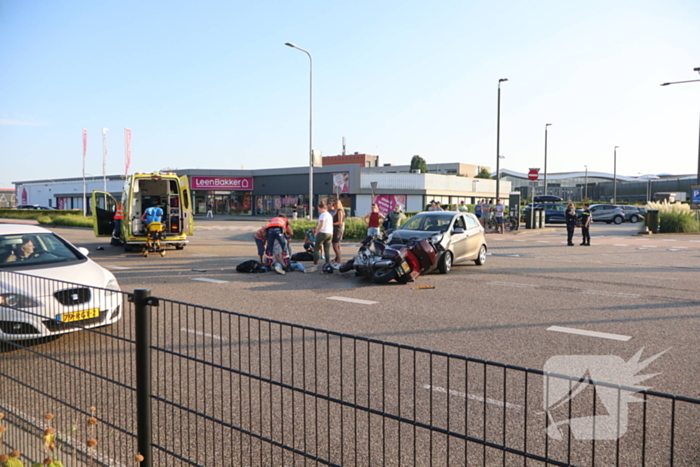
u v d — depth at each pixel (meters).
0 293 4.20
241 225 35.84
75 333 4.05
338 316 8.02
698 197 29.86
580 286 10.80
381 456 3.60
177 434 3.88
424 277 12.01
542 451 3.70
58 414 3.76
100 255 16.66
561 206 38.34
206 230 29.94
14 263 6.79
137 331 2.96
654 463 3.52
